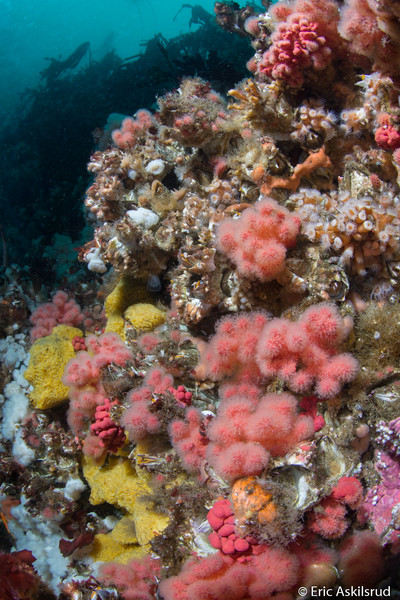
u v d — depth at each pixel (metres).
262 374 0.47
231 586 0.38
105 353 0.60
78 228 1.04
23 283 0.90
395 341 0.46
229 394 0.48
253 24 0.71
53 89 1.62
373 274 0.50
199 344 0.55
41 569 0.61
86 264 0.93
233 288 0.51
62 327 0.75
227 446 0.43
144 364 0.58
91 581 0.54
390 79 0.46
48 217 1.10
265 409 0.43
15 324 0.83
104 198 0.64
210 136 0.59
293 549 0.42
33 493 0.63
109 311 0.68
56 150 1.28
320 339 0.45
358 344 0.48
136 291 0.67
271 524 0.39
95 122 1.34
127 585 0.52
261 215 0.46
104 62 1.77
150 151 0.63
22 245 1.06
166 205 0.61
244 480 0.41
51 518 0.62
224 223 0.49
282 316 0.49
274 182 0.55
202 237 0.50
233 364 0.48
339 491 0.43
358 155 0.54
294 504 0.41
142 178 0.63
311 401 0.46
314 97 0.57
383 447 0.46
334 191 0.55
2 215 1.15
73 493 0.62
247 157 0.57
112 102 1.41
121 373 0.57
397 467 0.46
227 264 0.51
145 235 0.59
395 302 0.49
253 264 0.46
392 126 0.48
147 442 0.53
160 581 0.47
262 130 0.56
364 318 0.48
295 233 0.47
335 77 0.57
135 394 0.53
